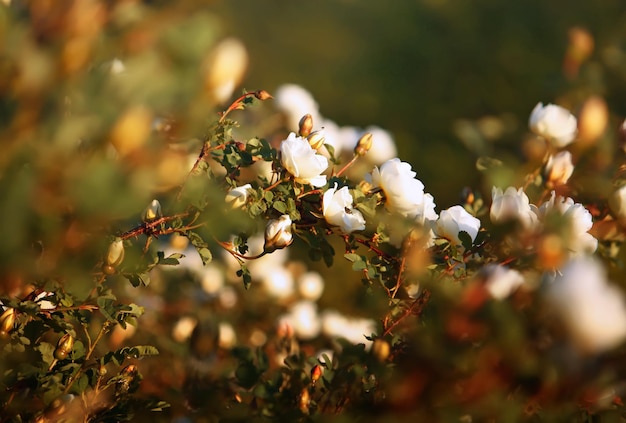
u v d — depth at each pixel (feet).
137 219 5.61
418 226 5.52
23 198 4.25
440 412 4.94
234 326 7.16
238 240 5.38
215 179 5.49
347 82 14.70
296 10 16.38
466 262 5.44
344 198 5.39
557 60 12.24
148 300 6.84
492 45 13.35
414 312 5.44
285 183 5.42
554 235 5.16
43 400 5.29
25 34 4.22
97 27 4.23
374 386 5.42
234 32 15.33
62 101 4.25
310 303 7.44
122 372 5.53
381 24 15.42
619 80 7.43
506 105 12.75
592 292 4.59
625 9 11.67
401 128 13.34
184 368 6.38
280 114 6.91
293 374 5.64
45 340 5.89
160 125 4.33
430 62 14.05
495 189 5.33
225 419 5.56
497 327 4.85
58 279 5.07
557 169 5.84
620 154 6.02
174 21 4.25
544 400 4.83
